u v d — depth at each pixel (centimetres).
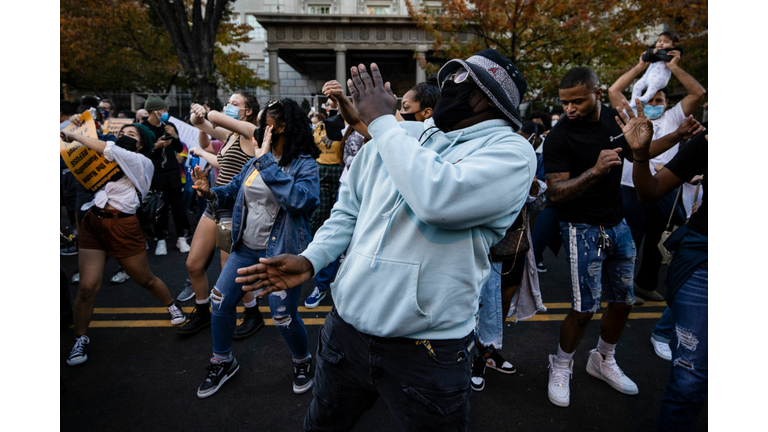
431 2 2414
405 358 129
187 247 578
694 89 386
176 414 252
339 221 151
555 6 1152
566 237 261
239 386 280
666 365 309
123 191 310
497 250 256
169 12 1269
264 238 257
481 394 274
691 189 373
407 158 112
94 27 1673
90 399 265
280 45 2231
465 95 131
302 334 267
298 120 258
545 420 251
